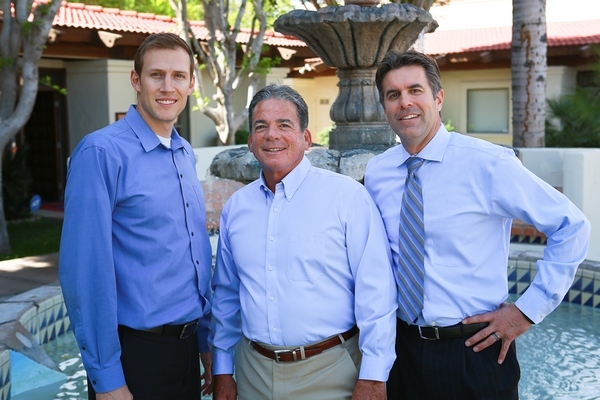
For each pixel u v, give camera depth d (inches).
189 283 97.1
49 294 201.0
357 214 93.4
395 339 97.2
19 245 348.2
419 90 93.1
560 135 461.7
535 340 189.6
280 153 92.0
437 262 93.7
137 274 93.3
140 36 474.3
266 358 95.0
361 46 189.2
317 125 767.1
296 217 92.9
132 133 93.7
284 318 92.5
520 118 368.2
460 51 582.9
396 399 101.0
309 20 185.8
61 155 522.6
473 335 93.1
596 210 270.7
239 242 96.1
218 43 437.7
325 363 93.4
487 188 91.7
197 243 98.1
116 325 90.8
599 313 212.8
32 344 170.4
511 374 94.7
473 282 93.1
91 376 91.4
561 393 152.9
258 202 96.1
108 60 483.5
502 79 611.2
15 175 443.8
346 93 201.6
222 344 103.0
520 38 362.9
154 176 93.6
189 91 97.2
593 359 174.1
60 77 514.6
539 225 90.3
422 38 410.9
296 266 92.0
